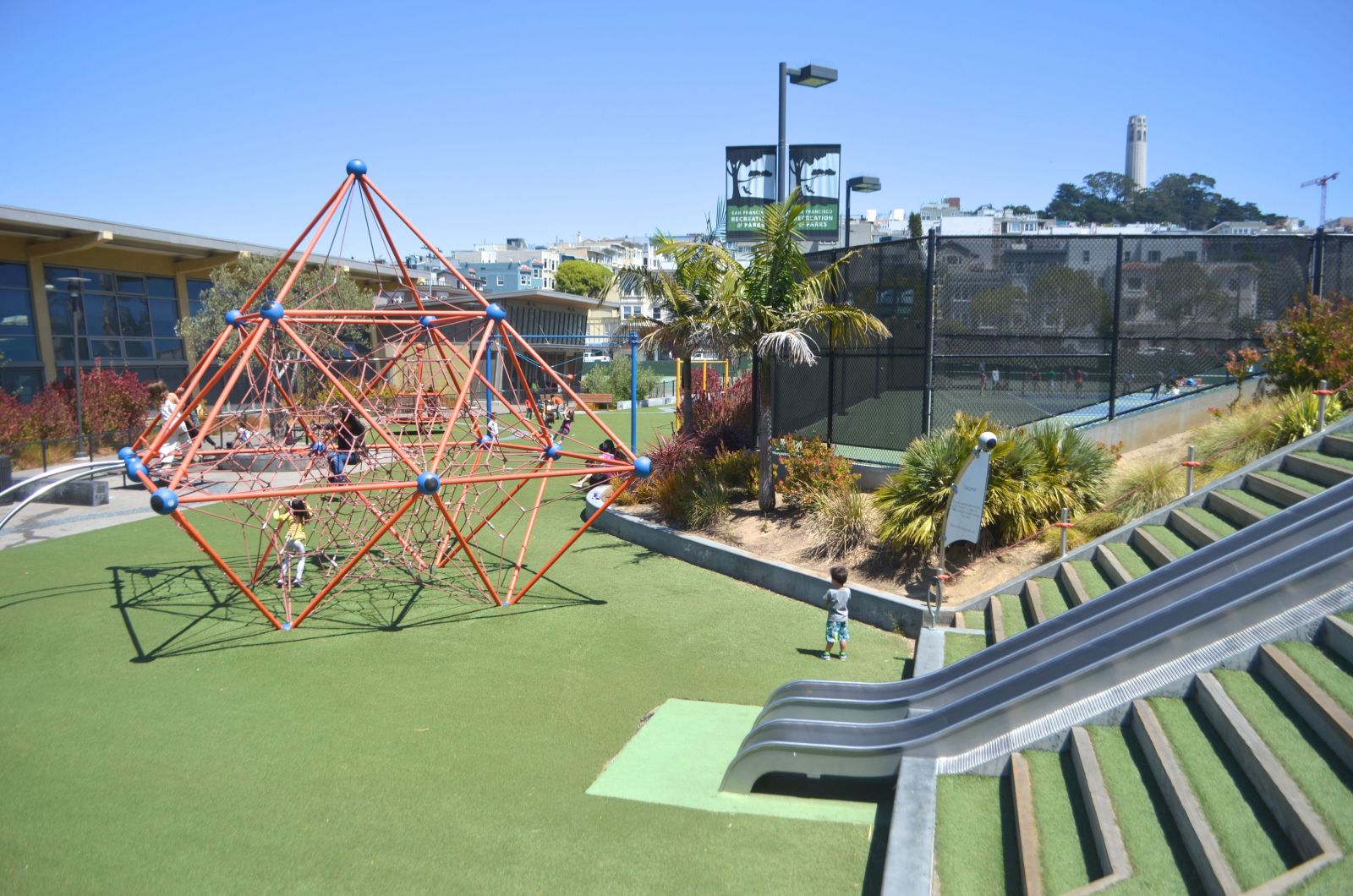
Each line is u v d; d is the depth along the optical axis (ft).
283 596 37.65
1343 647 16.39
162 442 31.60
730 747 23.35
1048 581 29.91
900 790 17.80
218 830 19.13
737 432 54.39
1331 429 29.22
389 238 38.01
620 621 34.27
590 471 34.14
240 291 95.86
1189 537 27.32
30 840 18.70
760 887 16.90
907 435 43.65
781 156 51.13
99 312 97.25
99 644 31.68
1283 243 43.98
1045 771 17.43
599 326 203.00
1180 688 17.52
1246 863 12.80
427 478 30.32
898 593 33.71
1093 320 42.96
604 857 17.99
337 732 24.30
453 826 19.29
